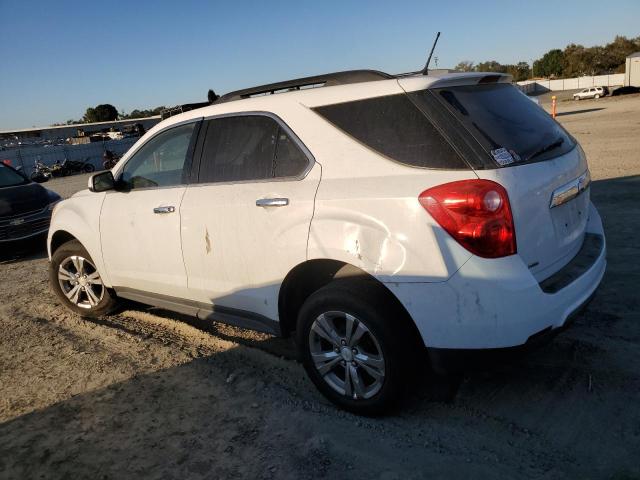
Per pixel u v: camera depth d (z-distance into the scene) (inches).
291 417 123.7
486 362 103.3
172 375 149.9
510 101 123.1
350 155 116.3
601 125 806.5
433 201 102.3
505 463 101.4
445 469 101.5
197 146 148.9
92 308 196.7
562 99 2191.2
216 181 142.6
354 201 111.7
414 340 112.8
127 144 1606.8
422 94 110.9
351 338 115.6
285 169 127.1
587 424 109.9
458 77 114.9
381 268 108.1
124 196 168.9
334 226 114.2
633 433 105.7
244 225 131.7
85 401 140.3
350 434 115.0
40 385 151.6
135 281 170.1
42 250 350.0
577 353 136.9
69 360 166.2
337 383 123.1
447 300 102.3
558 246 113.0
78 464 114.4
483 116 111.1
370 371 114.8
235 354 159.8
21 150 1366.9
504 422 113.6
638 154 462.3
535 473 98.0
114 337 181.6
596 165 425.4
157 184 160.4
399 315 111.2
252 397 134.3
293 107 127.8
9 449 122.2
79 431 126.8
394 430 114.7
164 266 156.7
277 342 166.7
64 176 1244.5
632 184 333.4
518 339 100.5
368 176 112.5
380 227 107.9
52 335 189.2
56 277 202.7
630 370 127.0
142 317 199.3
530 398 120.8
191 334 179.3
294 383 139.3
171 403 135.1
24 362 168.2
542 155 113.3
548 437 107.4
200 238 143.1
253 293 134.4
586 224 129.7
